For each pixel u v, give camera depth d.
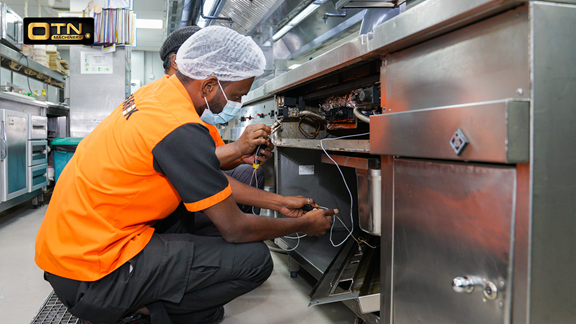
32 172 3.29
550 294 0.55
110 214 0.84
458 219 0.65
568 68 0.55
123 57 3.66
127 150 0.81
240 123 2.67
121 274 0.84
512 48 0.55
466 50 0.63
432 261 0.72
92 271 0.82
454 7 0.59
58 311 1.35
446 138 0.63
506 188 0.55
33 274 1.77
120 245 0.84
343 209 1.96
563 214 0.55
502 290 0.56
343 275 1.18
